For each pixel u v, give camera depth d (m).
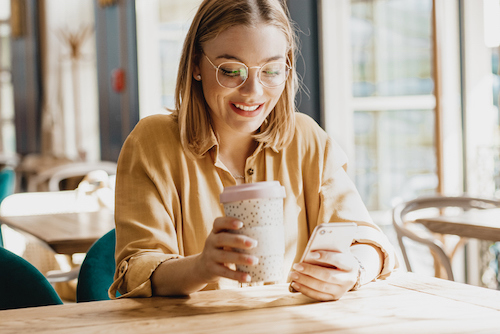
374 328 0.88
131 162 1.29
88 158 6.55
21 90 7.61
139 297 1.08
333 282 1.02
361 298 1.05
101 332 0.86
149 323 0.91
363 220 1.32
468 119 3.76
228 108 1.22
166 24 5.41
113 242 1.63
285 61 1.26
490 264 3.73
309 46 4.10
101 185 3.90
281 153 1.39
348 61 4.11
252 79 1.18
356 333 0.85
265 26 1.17
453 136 3.78
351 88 4.13
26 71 7.47
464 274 3.73
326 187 1.40
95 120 6.68
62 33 6.79
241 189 0.90
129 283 1.10
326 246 1.01
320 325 0.89
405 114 4.06
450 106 3.78
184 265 1.03
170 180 1.30
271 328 0.88
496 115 3.80
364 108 4.12
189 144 1.31
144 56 5.50
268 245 0.91
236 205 0.90
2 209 3.49
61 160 6.16
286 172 1.38
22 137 7.63
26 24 7.41
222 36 1.18
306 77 4.10
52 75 6.96
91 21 6.62
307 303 1.02
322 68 4.09
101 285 1.57
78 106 6.75
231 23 1.17
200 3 1.26
